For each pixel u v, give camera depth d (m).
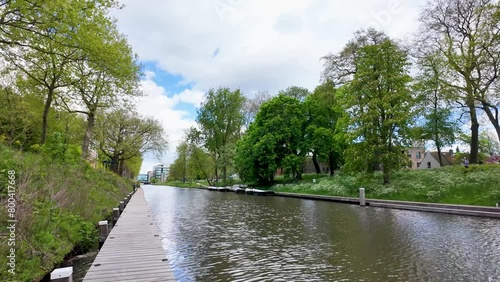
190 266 7.50
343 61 31.89
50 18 11.04
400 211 17.70
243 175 45.84
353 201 22.41
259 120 43.03
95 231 10.15
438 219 14.32
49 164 12.74
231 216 16.70
